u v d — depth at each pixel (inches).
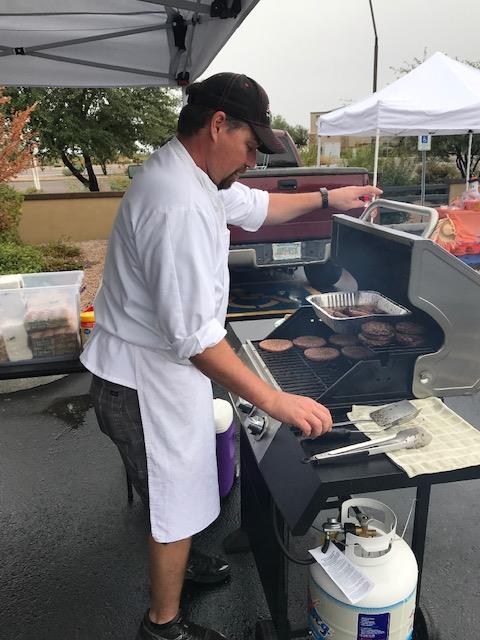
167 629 65.0
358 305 74.9
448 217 249.3
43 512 100.1
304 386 64.1
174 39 135.1
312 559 59.9
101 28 137.1
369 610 54.9
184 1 102.0
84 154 495.5
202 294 50.6
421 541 65.1
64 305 91.6
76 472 112.4
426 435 54.2
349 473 49.6
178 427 58.1
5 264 263.0
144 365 57.0
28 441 125.0
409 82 279.3
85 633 75.0
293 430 57.7
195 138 51.9
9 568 87.0
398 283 66.6
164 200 49.4
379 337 61.3
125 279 55.2
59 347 92.4
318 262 189.5
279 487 53.0
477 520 96.0
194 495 60.6
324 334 78.0
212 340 51.4
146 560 87.9
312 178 187.8
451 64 282.5
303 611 76.8
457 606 77.5
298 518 48.4
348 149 688.4
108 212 414.0
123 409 58.4
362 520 57.6
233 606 78.5
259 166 243.9
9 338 90.3
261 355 73.4
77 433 128.3
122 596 80.9
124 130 501.0
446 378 62.2
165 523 59.7
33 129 453.7
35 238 405.7
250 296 203.5
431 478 49.8
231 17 104.1
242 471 86.7
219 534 93.6
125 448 60.4
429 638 71.1
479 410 131.0
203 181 52.6
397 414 57.1
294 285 221.6
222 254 56.7
